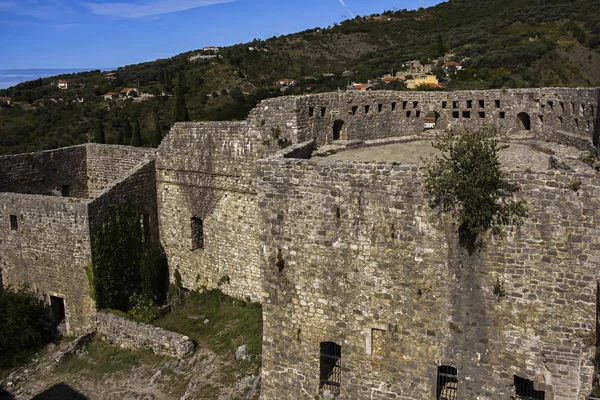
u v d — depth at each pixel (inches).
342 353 669.3
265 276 705.6
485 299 588.1
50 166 1359.5
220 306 1123.3
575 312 554.3
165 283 1243.8
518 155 858.1
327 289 666.2
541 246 556.1
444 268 599.8
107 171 1409.9
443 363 617.0
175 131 1164.5
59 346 1088.2
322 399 685.3
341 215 641.6
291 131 942.4
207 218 1149.7
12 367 1024.9
